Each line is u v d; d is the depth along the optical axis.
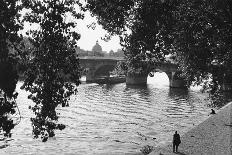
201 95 108.19
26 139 46.03
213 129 43.25
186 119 65.31
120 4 16.88
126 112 72.62
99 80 149.00
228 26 19.91
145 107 80.44
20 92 100.12
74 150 41.25
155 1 17.27
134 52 18.75
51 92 15.68
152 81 183.62
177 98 99.69
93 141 46.34
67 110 72.44
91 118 64.31
